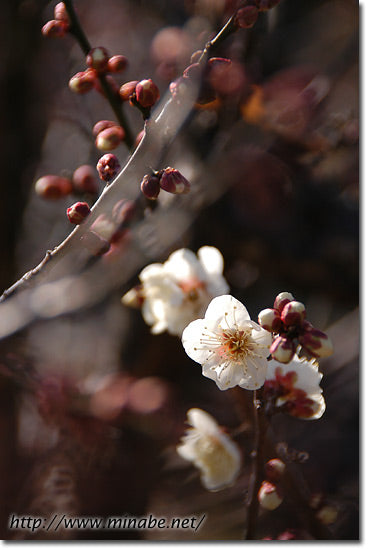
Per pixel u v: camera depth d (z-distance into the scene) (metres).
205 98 0.41
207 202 0.56
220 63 0.41
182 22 0.67
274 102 0.57
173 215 0.53
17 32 0.62
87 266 0.53
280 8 0.60
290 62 0.66
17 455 0.60
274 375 0.41
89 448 0.56
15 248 0.66
